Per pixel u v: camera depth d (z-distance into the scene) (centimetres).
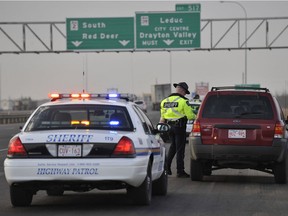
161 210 1645
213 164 2294
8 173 1566
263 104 2195
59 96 1794
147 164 1639
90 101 1716
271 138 2148
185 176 2486
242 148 2159
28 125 1669
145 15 7044
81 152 1555
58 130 1609
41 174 1544
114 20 7075
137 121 1705
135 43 7062
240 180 2384
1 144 4850
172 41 7038
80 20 7069
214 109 2219
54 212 1616
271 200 1842
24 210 1653
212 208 1688
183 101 2484
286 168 2216
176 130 2484
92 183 1557
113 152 1561
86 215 1566
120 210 1644
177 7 7025
